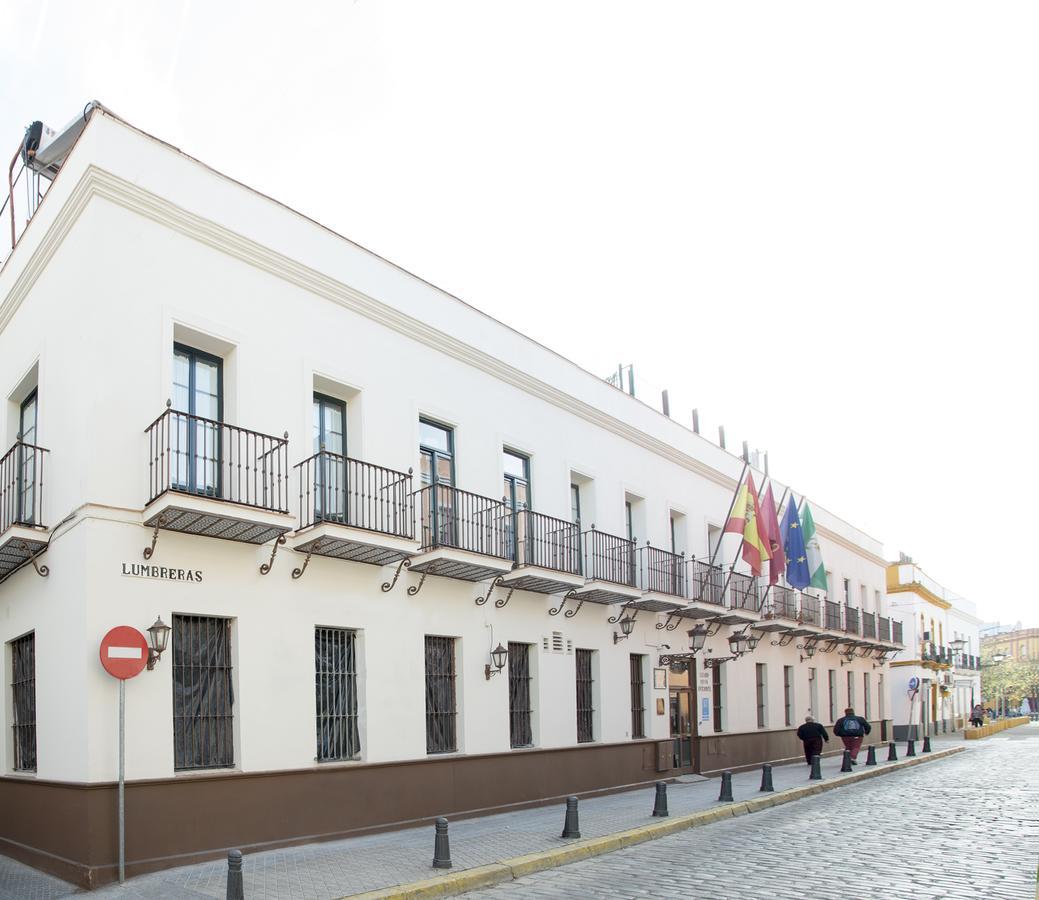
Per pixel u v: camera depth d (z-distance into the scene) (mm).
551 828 12680
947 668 49938
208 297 11625
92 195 10641
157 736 10125
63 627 10344
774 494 28875
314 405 13211
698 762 20969
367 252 13992
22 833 11008
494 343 16422
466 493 14641
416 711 13406
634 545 19203
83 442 10242
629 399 20719
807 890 8930
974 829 12883
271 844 10922
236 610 11188
